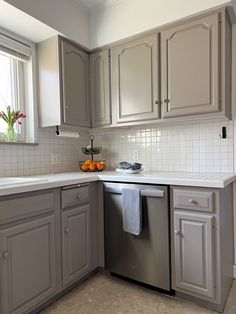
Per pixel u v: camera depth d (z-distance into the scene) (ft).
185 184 4.85
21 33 6.26
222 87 5.31
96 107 7.37
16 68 6.68
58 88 6.43
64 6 6.42
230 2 5.11
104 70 7.14
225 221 5.09
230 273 5.71
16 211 4.20
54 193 5.05
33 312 4.69
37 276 4.63
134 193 5.45
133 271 5.70
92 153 8.11
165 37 5.98
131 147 7.96
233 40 5.99
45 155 7.20
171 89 5.91
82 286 5.80
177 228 5.01
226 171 6.29
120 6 6.70
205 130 6.59
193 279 4.86
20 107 6.75
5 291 4.01
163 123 6.69
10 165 6.21
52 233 4.97
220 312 4.74
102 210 6.27
